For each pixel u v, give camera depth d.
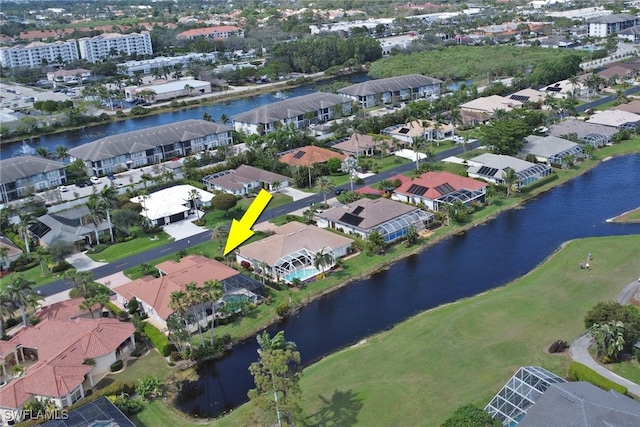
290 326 120.69
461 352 103.50
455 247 149.62
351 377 99.69
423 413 89.44
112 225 166.88
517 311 114.44
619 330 95.75
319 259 135.25
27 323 123.44
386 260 144.38
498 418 84.62
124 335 112.81
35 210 180.38
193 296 109.31
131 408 97.06
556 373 95.62
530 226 158.38
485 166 190.88
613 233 150.62
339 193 186.38
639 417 77.00
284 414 87.25
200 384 105.06
